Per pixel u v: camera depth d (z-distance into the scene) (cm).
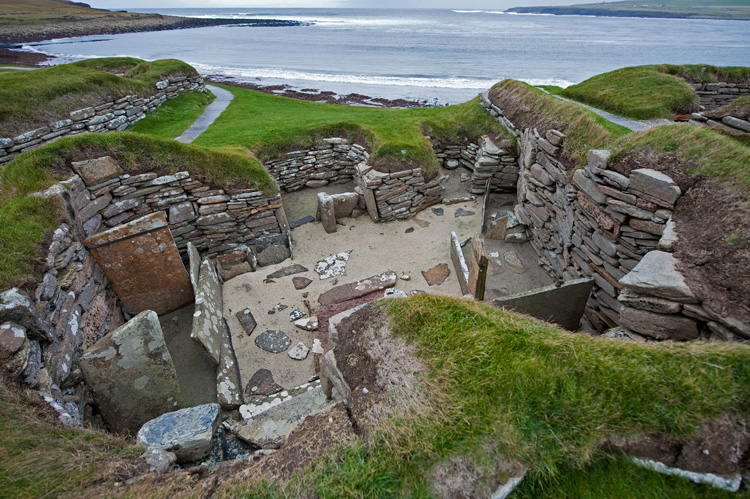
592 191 753
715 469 302
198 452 492
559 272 928
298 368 732
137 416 579
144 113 1689
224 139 1375
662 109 1124
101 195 887
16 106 1221
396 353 428
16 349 468
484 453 326
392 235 1159
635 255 664
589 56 4919
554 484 315
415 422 356
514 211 1211
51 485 343
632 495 303
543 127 1082
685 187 610
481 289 753
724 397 322
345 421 384
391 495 316
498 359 386
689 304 489
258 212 1103
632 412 330
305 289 937
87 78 1472
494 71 4150
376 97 3150
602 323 766
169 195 991
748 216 515
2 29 7781
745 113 971
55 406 461
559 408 342
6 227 633
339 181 1527
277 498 328
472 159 1527
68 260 675
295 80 3978
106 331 735
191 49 6912
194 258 921
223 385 668
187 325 832
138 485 359
